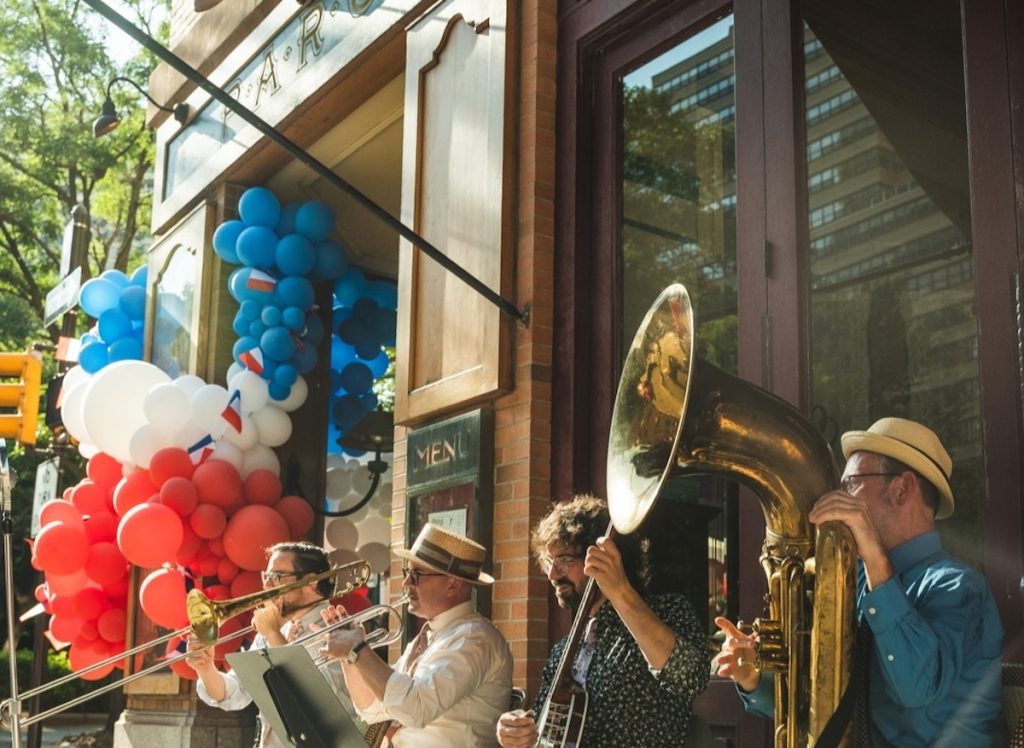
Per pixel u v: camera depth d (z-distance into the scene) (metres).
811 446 2.91
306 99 8.02
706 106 5.47
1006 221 3.82
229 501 7.68
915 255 4.94
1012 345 3.73
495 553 5.80
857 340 4.84
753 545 4.75
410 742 4.20
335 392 9.77
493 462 5.90
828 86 5.00
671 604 3.55
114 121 8.77
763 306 4.88
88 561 8.39
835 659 2.76
